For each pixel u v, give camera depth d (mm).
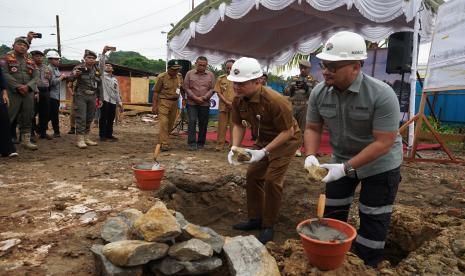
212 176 5062
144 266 2496
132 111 19750
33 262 2658
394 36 7918
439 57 6840
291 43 13500
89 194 4285
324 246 2307
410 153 7441
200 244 2514
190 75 7836
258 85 3279
